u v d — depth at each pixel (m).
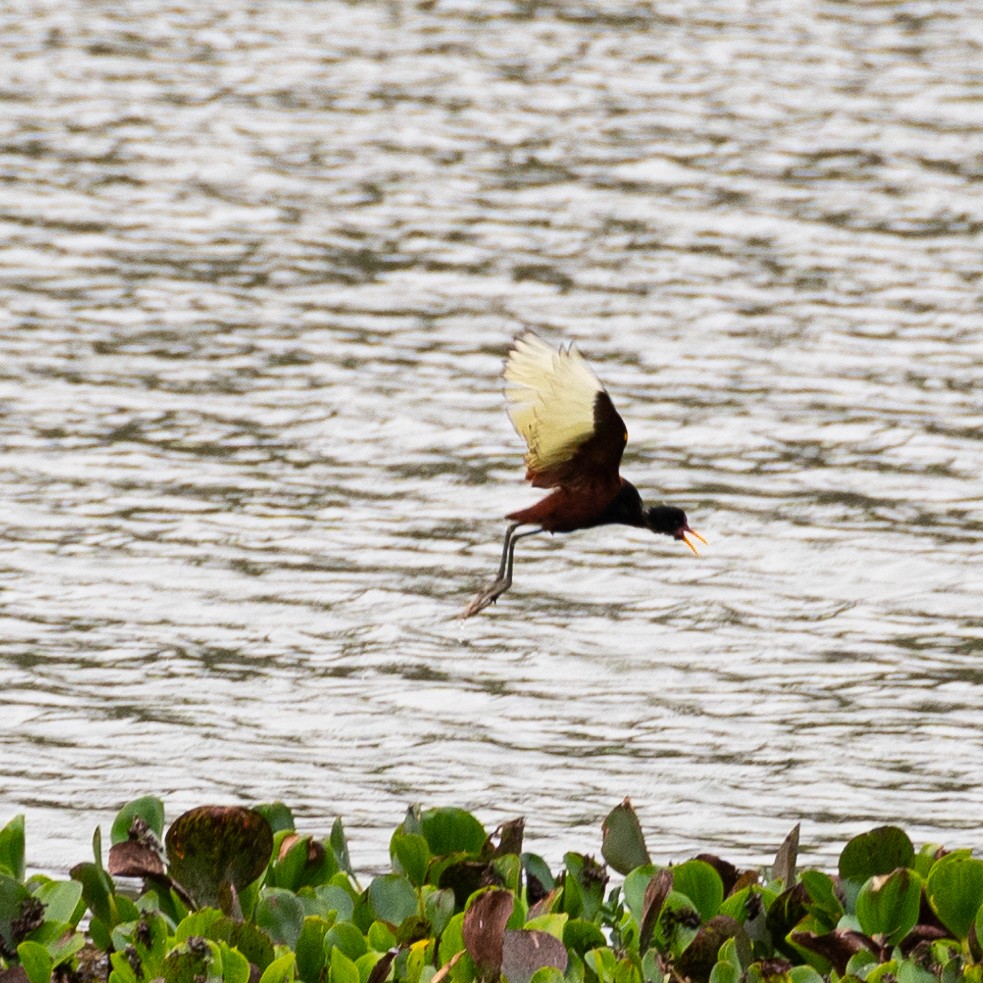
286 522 15.96
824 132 28.70
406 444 17.91
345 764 11.62
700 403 19.03
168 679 12.87
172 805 10.88
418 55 32.47
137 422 18.16
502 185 26.16
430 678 13.09
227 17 34.78
